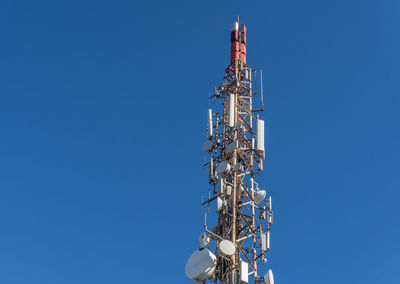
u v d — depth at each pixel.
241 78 44.81
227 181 39.38
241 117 42.50
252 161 39.59
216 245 36.94
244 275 33.94
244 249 36.91
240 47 47.03
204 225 36.75
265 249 36.31
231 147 39.91
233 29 48.12
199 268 35.16
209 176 40.38
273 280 34.91
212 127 42.84
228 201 38.44
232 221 36.91
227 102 43.47
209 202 39.09
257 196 38.75
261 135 40.62
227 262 36.34
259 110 43.16
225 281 35.53
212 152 41.72
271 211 37.88
